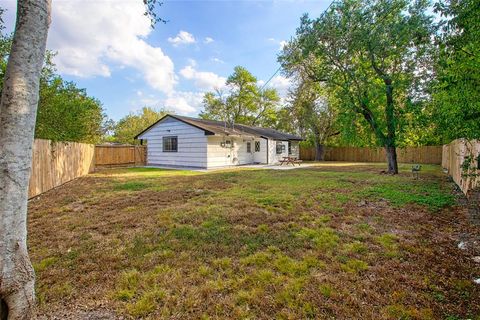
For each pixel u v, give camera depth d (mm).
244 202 5828
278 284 2475
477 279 2562
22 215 1719
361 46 11055
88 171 13070
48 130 8805
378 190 7328
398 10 10180
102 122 19953
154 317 2033
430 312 2061
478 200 5414
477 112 3699
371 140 13625
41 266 2863
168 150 16984
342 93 12344
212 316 2037
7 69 1702
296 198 6242
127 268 2822
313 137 25312
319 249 3291
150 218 4668
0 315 1593
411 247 3338
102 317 2041
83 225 4332
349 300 2217
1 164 1615
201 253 3186
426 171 13211
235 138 17562
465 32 3586
